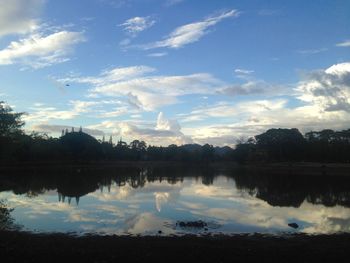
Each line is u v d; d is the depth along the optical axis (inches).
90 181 3503.9
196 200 2130.9
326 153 7691.9
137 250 982.4
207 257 943.0
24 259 911.0
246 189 2908.5
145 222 1396.4
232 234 1190.9
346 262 935.0
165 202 2014.0
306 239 1123.3
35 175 4037.9
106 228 1279.5
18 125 3983.8
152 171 6131.9
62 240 1065.5
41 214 1544.0
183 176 4783.5
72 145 7140.8
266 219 1512.1
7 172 4375.0
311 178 4397.1
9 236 1094.4
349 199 2273.6
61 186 2883.9
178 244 1035.3
